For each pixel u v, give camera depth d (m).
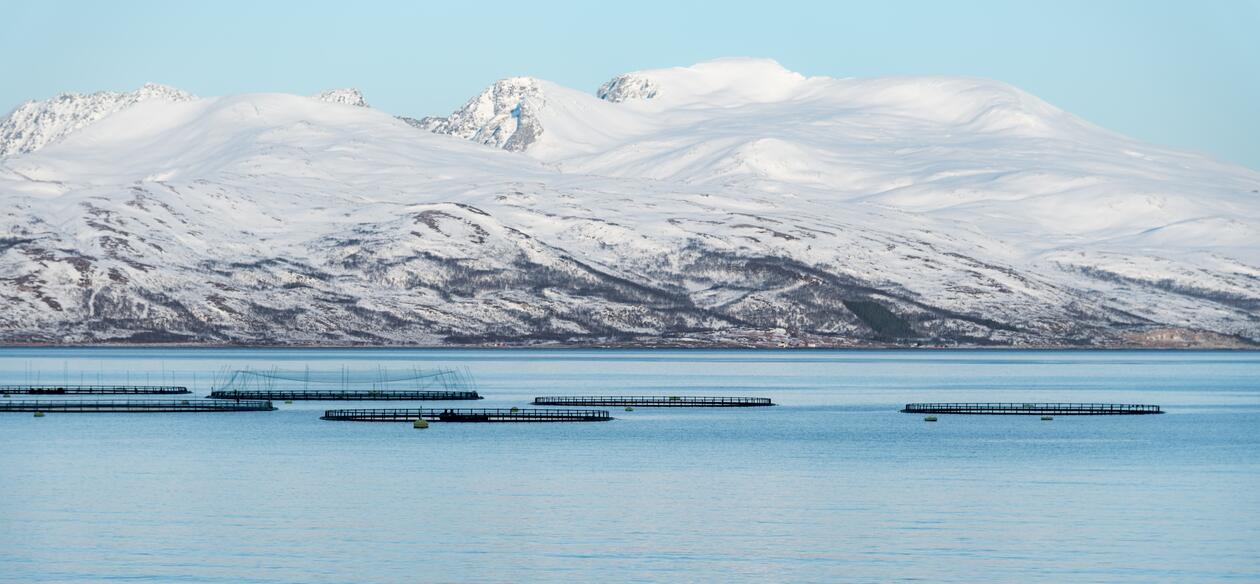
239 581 198.25
